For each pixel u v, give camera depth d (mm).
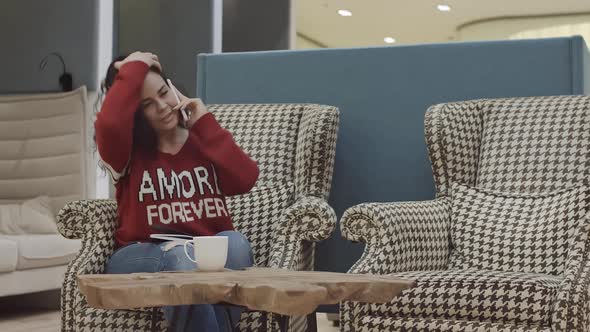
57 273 4547
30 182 5016
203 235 2148
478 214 2443
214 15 5910
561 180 2453
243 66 3244
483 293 1960
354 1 9930
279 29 6129
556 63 2895
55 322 4273
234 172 2242
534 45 2920
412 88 3043
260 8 6168
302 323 2461
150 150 2191
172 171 2193
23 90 5418
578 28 10500
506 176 2533
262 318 2070
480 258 2373
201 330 1869
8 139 5082
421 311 2002
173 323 1872
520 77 2930
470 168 2625
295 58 3180
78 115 4973
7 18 5461
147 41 6023
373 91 3084
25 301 4953
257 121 2803
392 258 2176
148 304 1406
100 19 5309
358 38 11711
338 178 3096
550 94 2896
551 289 1934
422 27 11125
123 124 2125
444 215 2490
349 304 2051
